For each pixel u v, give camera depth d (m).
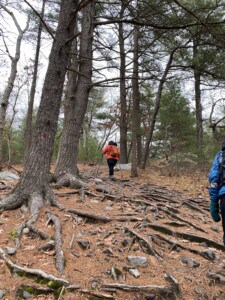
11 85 11.64
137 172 12.95
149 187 9.12
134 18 7.41
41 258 3.69
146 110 21.05
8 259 3.54
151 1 7.60
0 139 11.27
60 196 6.37
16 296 3.04
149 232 4.77
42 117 5.39
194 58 12.72
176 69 14.07
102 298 3.12
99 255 3.94
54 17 13.20
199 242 4.71
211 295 3.50
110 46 10.07
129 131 22.25
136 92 15.45
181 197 8.08
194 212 6.71
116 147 10.63
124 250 4.12
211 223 6.04
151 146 24.28
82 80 8.38
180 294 3.41
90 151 19.61
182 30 10.45
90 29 8.62
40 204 4.97
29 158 5.32
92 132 29.83
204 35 8.90
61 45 5.46
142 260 3.87
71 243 4.05
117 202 6.41
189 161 16.52
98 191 7.15
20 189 5.15
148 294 3.26
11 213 4.89
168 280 3.57
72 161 7.91
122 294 3.22
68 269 3.52
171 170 14.34
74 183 7.33
